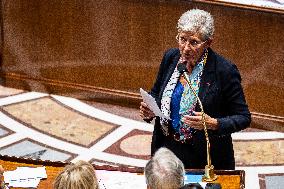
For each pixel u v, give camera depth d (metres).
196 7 16.25
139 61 17.42
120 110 17.75
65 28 17.89
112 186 9.21
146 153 15.38
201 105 8.96
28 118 17.12
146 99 9.30
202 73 9.34
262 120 16.64
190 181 9.18
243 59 16.28
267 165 14.90
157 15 16.72
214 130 9.18
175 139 9.68
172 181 7.35
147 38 17.09
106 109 17.80
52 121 17.00
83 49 17.92
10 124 16.75
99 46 17.70
